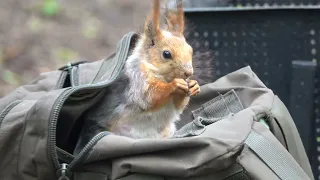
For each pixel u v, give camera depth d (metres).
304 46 5.66
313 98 5.54
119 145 3.53
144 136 4.30
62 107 3.88
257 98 4.43
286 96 5.73
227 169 3.54
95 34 13.05
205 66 5.06
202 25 5.80
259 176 3.45
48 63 11.46
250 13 5.73
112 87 4.34
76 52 12.16
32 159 3.60
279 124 4.28
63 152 3.69
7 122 3.73
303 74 5.52
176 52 4.18
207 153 3.46
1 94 10.25
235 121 3.74
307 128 5.53
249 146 3.54
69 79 4.66
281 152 3.63
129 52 4.45
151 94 4.18
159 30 4.26
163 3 4.61
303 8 5.61
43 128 3.56
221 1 6.57
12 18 12.97
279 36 5.71
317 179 5.53
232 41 5.80
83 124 4.30
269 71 5.75
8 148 3.71
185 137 3.60
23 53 11.66
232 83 4.77
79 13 13.93
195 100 4.79
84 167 3.65
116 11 14.24
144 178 3.51
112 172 3.55
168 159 3.51
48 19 13.31
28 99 4.33
